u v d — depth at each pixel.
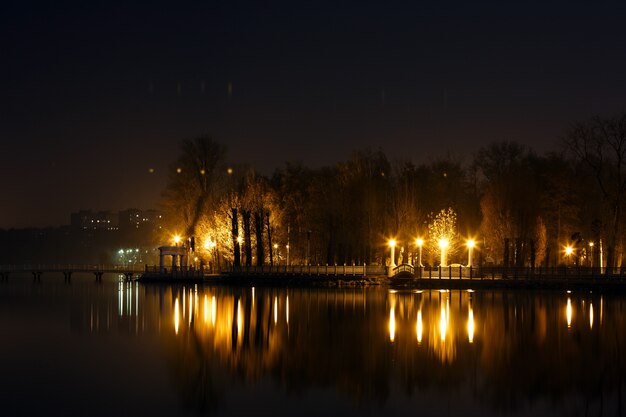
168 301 93.38
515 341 61.06
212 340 62.72
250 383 48.25
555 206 124.81
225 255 127.75
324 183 133.00
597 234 115.94
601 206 120.06
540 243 118.88
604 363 53.44
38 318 78.19
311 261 133.12
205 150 127.12
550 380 48.81
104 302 94.50
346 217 128.00
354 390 46.50
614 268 104.75
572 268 108.25
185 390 46.50
